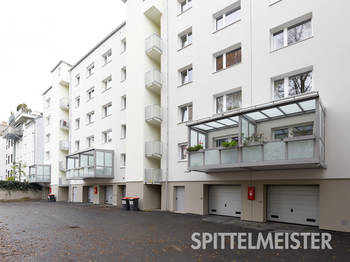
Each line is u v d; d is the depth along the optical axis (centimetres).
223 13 1496
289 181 1105
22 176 4144
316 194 1059
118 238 846
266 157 1029
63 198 2969
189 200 1500
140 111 1791
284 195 1155
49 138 3444
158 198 1783
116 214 1477
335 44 1037
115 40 2284
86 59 2712
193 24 1617
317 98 918
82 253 677
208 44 1516
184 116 1653
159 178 1686
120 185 2103
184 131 1585
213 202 1430
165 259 629
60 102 3064
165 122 1711
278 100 1165
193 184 1488
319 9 1093
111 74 2305
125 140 2070
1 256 652
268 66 1236
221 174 1351
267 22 1261
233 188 1343
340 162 977
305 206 1086
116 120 2191
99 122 2414
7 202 2812
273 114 1112
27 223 1173
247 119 1155
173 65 1714
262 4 1288
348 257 652
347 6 1020
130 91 1892
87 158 2152
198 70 1555
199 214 1436
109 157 2134
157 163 1811
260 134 1123
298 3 1162
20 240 824
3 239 841
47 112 3528
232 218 1289
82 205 2175
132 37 1930
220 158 1181
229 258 640
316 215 1052
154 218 1302
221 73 1430
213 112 1463
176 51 1705
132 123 1844
